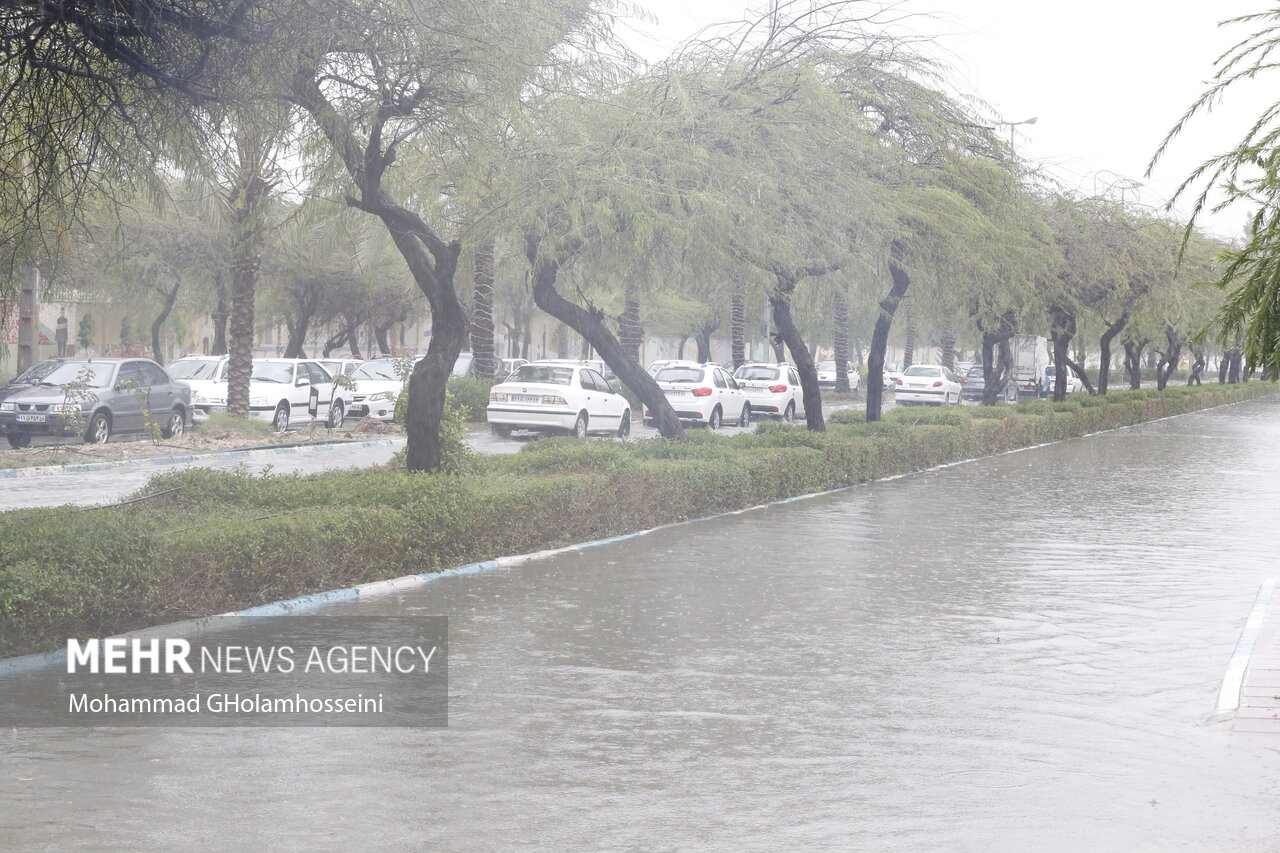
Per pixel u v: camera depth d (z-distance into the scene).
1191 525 17.81
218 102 10.65
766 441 22.56
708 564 13.69
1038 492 22.47
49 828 5.55
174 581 9.74
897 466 25.98
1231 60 6.46
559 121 16.03
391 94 12.14
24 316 28.38
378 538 11.92
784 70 19.52
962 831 5.75
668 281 20.06
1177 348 59.53
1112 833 5.76
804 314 25.73
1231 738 7.35
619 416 33.06
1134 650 9.73
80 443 26.41
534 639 9.73
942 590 12.30
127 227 39.06
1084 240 35.78
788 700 8.06
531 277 18.27
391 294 54.19
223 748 6.81
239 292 29.61
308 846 5.40
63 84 10.13
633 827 5.72
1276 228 6.15
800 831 5.71
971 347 46.44
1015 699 8.20
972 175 24.08
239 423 28.47
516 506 14.02
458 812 5.88
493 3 12.65
